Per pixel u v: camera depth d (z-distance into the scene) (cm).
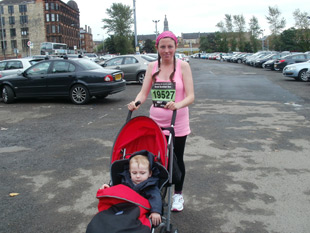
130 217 237
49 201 411
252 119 849
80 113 970
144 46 10044
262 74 2505
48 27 8744
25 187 454
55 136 715
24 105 1148
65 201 410
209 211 380
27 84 1162
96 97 1279
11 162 555
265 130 733
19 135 731
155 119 340
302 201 400
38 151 612
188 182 459
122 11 7762
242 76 2323
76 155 583
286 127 759
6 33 8838
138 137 316
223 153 580
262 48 8662
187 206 393
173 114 316
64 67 1140
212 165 523
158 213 258
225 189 436
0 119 911
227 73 2673
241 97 1252
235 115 904
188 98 323
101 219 238
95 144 647
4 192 439
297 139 659
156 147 314
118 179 302
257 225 349
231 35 8994
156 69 339
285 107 1020
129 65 1789
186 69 332
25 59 1536
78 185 457
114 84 1118
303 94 1310
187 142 647
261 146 616
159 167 289
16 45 8862
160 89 333
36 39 8781
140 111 989
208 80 2025
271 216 367
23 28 8781
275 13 6488
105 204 260
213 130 738
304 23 5412
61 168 522
